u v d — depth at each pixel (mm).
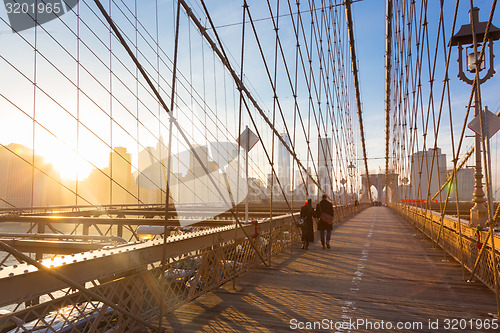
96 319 2781
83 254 2773
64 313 2875
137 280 3217
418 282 5441
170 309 3713
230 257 5496
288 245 9594
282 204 18625
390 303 4328
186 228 6586
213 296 4551
